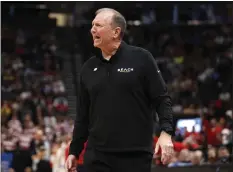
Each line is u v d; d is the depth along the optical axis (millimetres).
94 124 5973
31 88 33594
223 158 16406
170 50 36469
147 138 5930
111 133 5836
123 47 5988
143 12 32125
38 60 36594
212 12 34125
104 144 5867
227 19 34375
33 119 29094
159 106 5867
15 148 23016
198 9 34000
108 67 5926
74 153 6355
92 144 5980
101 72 5953
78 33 32938
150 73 5879
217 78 35000
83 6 29719
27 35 36969
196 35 36562
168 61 36094
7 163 21094
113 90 5855
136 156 5852
